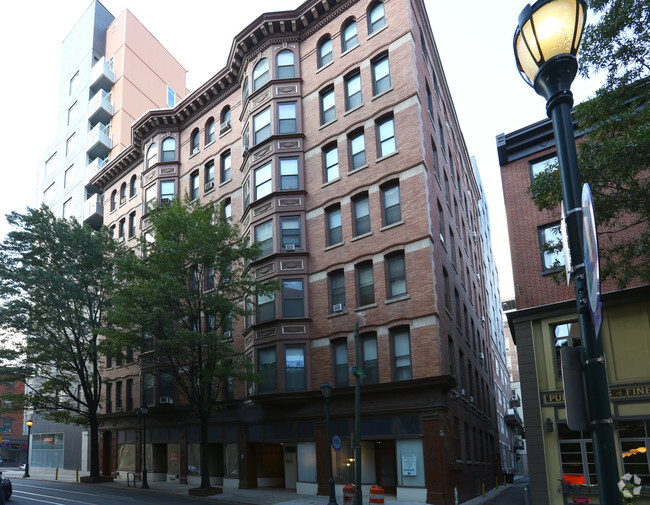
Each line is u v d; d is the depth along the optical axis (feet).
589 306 13.57
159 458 119.34
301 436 84.64
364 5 91.97
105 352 100.48
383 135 85.51
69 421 116.57
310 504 69.26
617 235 60.85
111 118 177.58
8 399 109.50
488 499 85.56
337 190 88.43
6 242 103.91
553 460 61.31
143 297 83.30
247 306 92.43
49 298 105.40
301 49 100.53
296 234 91.56
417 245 77.15
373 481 77.56
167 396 114.62
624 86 42.65
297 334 86.58
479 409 108.68
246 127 103.55
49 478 130.62
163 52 195.42
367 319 80.38
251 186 97.71
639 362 57.21
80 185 173.47
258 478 94.32
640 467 55.21
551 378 63.41
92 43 186.60
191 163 123.44
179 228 86.33
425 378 71.36
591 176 43.06
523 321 66.85
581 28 15.23
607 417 13.44
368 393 77.30
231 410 98.27
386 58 87.81
